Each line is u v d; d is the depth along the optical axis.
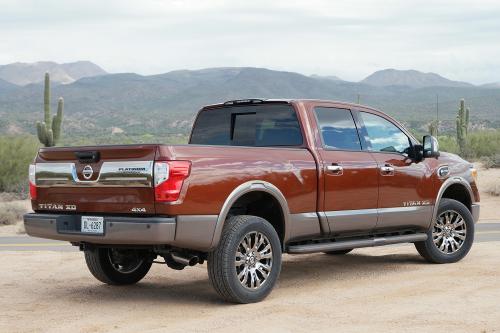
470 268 9.38
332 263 10.27
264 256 7.59
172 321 6.65
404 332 5.95
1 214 19.92
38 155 7.95
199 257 7.60
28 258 11.28
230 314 6.89
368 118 9.23
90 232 7.30
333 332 6.02
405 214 9.30
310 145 8.31
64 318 6.86
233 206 7.95
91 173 7.38
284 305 7.23
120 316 6.92
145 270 8.87
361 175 8.72
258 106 8.77
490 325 6.13
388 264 10.06
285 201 7.86
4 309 7.31
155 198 6.93
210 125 9.15
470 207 10.48
